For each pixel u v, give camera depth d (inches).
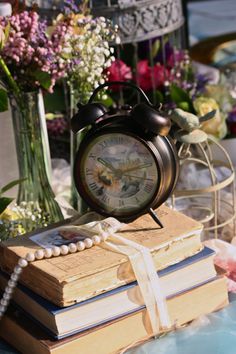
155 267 37.0
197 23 98.3
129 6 51.3
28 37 42.3
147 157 38.0
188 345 36.9
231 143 54.9
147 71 57.5
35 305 36.2
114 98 57.3
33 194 45.2
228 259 43.3
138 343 36.9
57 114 58.0
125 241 37.0
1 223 42.2
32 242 37.6
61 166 54.9
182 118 43.6
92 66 43.9
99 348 35.9
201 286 38.6
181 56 60.9
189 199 51.6
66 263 35.8
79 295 35.2
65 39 42.8
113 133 38.2
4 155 47.8
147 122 36.9
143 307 36.9
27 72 42.9
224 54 68.4
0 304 37.1
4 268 38.1
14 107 43.9
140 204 38.5
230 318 38.6
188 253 38.2
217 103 56.1
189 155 45.6
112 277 35.9
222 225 47.0
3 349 37.5
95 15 51.1
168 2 53.1
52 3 51.2
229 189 53.3
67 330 35.2
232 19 99.3
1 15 43.7
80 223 39.5
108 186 39.0
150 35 52.7
